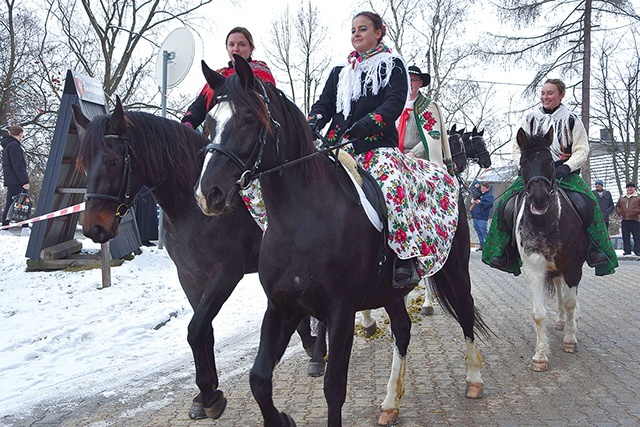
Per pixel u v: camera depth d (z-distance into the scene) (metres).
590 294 9.95
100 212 4.36
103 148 4.38
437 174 5.04
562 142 6.66
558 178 6.42
